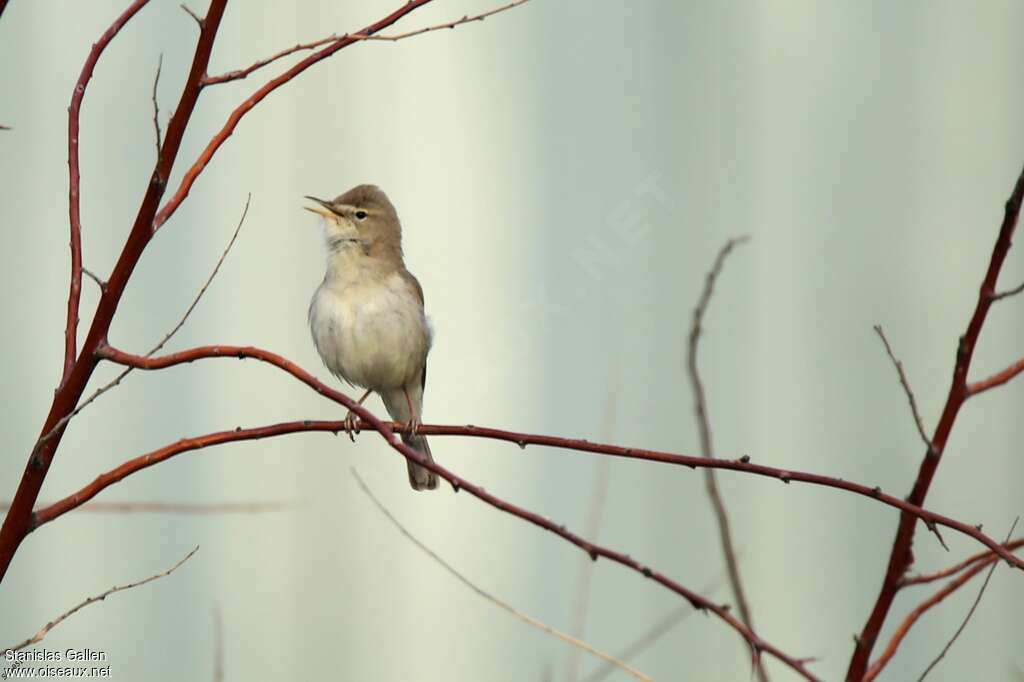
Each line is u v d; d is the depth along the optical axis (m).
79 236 5.26
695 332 7.51
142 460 5.09
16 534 4.96
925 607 6.47
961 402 6.46
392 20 5.33
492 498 5.01
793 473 5.19
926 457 6.49
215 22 5.18
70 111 5.32
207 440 5.17
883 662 6.27
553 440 5.44
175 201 5.19
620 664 5.38
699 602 5.11
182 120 5.18
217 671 7.36
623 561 5.11
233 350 4.98
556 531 5.09
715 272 7.61
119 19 5.46
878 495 5.18
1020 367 6.51
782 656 5.08
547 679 8.10
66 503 5.02
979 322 6.42
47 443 4.99
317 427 5.23
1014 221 6.30
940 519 5.09
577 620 9.02
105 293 5.17
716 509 7.25
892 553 6.57
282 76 5.32
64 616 5.12
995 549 5.05
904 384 6.50
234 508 6.62
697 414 7.38
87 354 5.14
